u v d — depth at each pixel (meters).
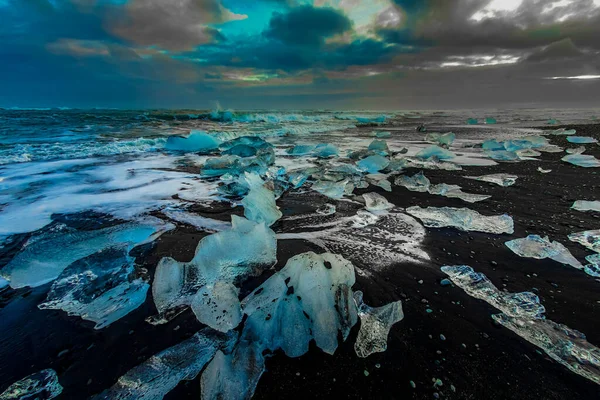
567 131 10.59
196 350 1.50
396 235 2.90
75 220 3.21
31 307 1.85
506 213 3.45
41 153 6.45
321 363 1.43
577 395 1.28
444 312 1.81
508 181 4.74
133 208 3.61
